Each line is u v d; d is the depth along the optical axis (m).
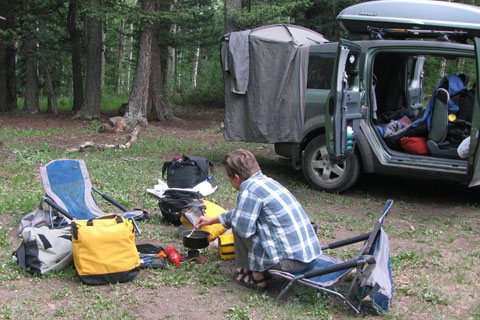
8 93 18.95
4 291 3.61
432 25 6.56
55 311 3.32
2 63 17.89
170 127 14.33
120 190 6.56
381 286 3.17
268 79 7.37
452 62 11.74
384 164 6.53
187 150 9.98
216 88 23.45
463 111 6.36
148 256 4.20
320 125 6.98
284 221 3.48
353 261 3.27
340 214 6.05
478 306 3.55
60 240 3.98
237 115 7.70
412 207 6.45
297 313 3.36
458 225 5.62
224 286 3.83
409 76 8.09
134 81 13.92
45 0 16.52
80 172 5.36
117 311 3.36
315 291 3.63
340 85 5.83
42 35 16.80
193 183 6.04
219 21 20.77
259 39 7.36
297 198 6.70
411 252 4.56
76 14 18.50
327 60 6.95
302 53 7.13
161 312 3.38
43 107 22.16
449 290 3.84
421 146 6.48
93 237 3.67
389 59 7.60
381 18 6.87
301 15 16.41
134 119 13.87
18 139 11.05
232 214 3.58
